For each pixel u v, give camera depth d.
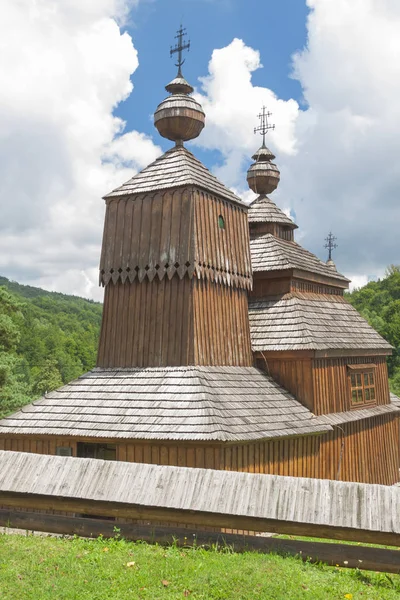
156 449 17.36
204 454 16.81
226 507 10.94
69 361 106.69
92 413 18.92
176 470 11.64
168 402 18.22
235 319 22.11
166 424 17.39
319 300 25.97
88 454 19.23
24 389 46.91
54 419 19.22
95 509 12.06
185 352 19.67
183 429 17.02
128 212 21.62
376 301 99.00
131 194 21.55
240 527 11.15
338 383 23.88
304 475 20.70
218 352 20.78
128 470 11.90
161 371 19.70
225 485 11.23
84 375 20.95
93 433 18.00
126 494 11.52
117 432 17.70
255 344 22.88
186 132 22.86
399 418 30.05
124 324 21.16
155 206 21.09
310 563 10.78
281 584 9.64
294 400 21.84
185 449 17.03
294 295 24.03
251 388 20.66
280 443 19.48
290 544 10.99
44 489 12.03
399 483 28.97
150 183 21.56
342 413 23.73
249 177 29.61
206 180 21.92
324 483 10.95
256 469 18.17
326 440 22.36
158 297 20.59
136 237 21.30
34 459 12.69
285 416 20.25
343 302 28.33
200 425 16.97
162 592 9.40
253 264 24.81
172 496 11.28
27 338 107.12
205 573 9.96
